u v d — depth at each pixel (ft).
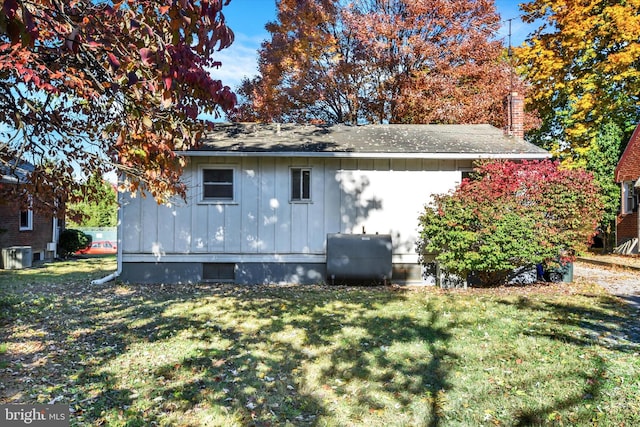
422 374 14.15
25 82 13.47
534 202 30.45
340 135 39.24
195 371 14.49
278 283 34.53
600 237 67.77
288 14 57.00
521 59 68.13
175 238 34.42
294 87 59.72
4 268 48.11
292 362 15.30
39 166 17.67
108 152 17.07
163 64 9.02
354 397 12.51
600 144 65.21
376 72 58.90
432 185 35.09
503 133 41.06
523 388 13.00
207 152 32.65
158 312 23.13
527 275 34.73
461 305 24.84
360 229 34.94
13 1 5.82
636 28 57.16
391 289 31.63
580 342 17.44
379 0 57.67
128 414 11.41
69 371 14.49
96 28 10.21
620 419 11.03
